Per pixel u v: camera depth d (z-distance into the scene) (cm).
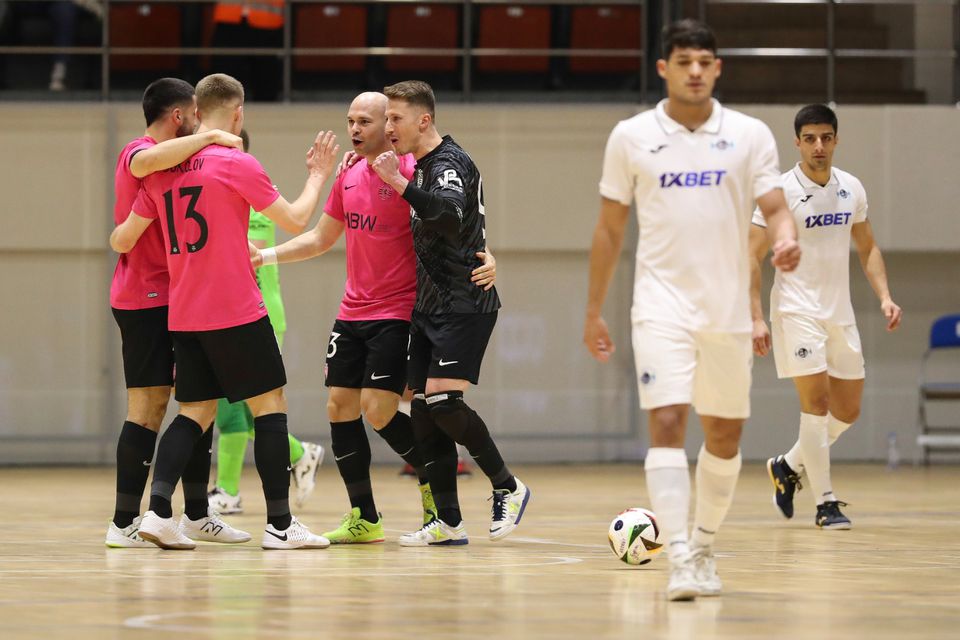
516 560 1482
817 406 2008
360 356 1706
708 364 1167
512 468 3709
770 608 1097
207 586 1229
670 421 1143
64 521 2094
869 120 3900
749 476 3419
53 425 3784
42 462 3775
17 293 3778
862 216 2114
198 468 1706
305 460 2269
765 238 1912
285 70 3962
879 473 3528
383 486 3012
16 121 3778
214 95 1619
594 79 4041
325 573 1340
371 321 1689
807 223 2050
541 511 2325
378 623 999
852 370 2098
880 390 3962
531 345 3906
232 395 1583
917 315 3969
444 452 1673
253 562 1448
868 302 3959
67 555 1526
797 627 988
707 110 1167
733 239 1159
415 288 1695
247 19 3947
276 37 3972
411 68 4025
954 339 3741
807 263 2056
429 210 1526
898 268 3978
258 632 952
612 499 2627
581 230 3916
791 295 2048
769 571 1395
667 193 1154
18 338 3778
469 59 4006
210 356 1579
